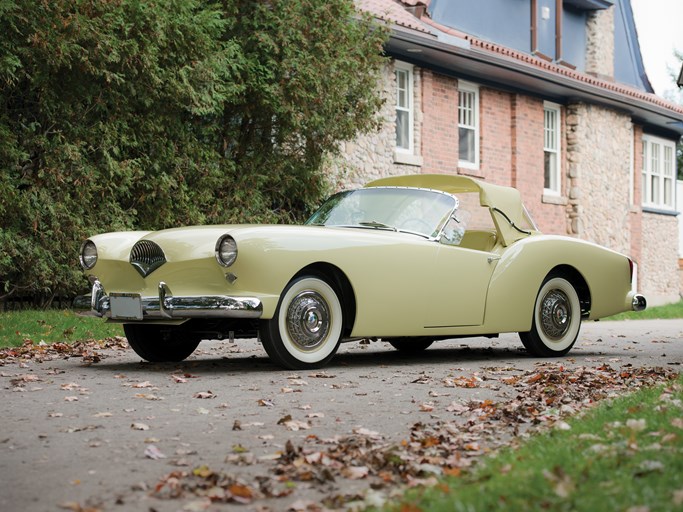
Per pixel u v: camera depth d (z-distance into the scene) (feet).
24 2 34.19
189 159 41.42
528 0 73.92
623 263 31.07
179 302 22.36
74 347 30.30
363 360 27.84
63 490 11.82
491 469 11.76
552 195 71.20
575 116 72.95
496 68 62.08
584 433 14.08
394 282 24.64
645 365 26.94
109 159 37.83
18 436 15.19
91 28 35.60
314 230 23.71
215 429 15.87
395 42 54.65
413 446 14.12
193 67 39.55
